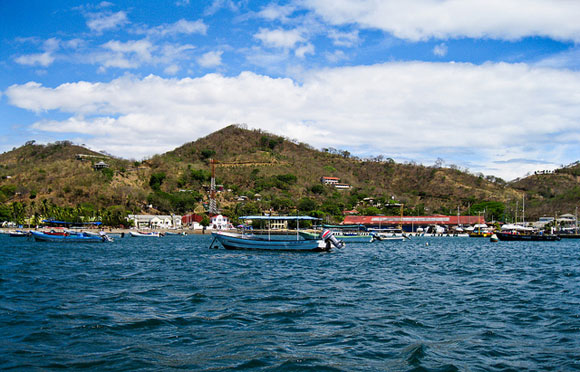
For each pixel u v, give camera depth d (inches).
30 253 2664.9
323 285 1446.9
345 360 719.7
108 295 1226.0
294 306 1102.4
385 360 723.4
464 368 687.1
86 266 1962.4
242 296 1225.4
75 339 814.5
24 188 7864.2
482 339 838.5
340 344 800.9
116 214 7086.6
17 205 6752.0
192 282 1482.5
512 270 1941.4
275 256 2605.8
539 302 1175.0
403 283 1513.3
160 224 7588.6
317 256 2652.6
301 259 2426.2
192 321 946.1
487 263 2289.6
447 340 831.7
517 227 6692.9
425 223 7337.6
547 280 1604.3
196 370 673.0
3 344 780.0
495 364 706.8
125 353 741.3
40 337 823.1
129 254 2704.2
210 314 1008.2
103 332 858.1
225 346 783.7
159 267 1950.1
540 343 815.1
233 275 1675.7
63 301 1136.8
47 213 6422.2
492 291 1349.7
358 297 1232.8
